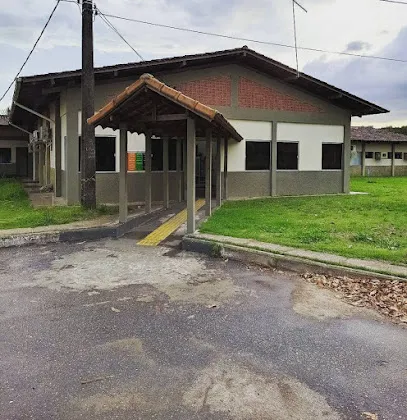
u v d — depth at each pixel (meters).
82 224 8.57
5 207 11.73
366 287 5.09
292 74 14.61
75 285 5.34
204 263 6.36
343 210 11.30
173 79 13.46
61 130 13.62
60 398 2.87
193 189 7.56
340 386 3.04
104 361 3.39
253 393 2.94
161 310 4.49
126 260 6.54
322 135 16.19
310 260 5.84
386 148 31.42
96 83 12.28
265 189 15.34
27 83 11.20
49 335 3.88
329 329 4.02
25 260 6.55
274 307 4.57
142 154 12.97
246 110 14.73
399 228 8.47
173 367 3.29
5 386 3.02
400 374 3.21
